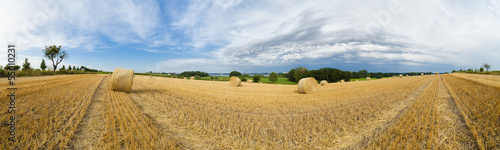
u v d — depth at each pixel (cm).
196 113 595
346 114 612
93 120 493
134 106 669
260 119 543
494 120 490
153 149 335
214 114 584
